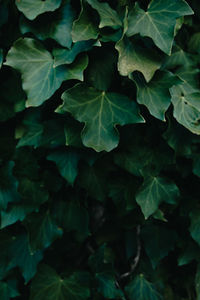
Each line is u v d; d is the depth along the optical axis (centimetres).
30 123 53
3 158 55
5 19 51
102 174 54
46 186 54
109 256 59
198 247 57
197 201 57
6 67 52
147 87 49
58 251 58
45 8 48
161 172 55
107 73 50
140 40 49
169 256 60
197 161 55
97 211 59
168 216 58
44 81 49
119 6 49
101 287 55
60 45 49
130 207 55
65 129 50
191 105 51
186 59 53
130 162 54
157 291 58
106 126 49
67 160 52
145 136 54
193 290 60
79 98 49
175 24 48
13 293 57
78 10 49
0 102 53
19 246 56
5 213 54
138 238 59
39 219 55
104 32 49
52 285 56
